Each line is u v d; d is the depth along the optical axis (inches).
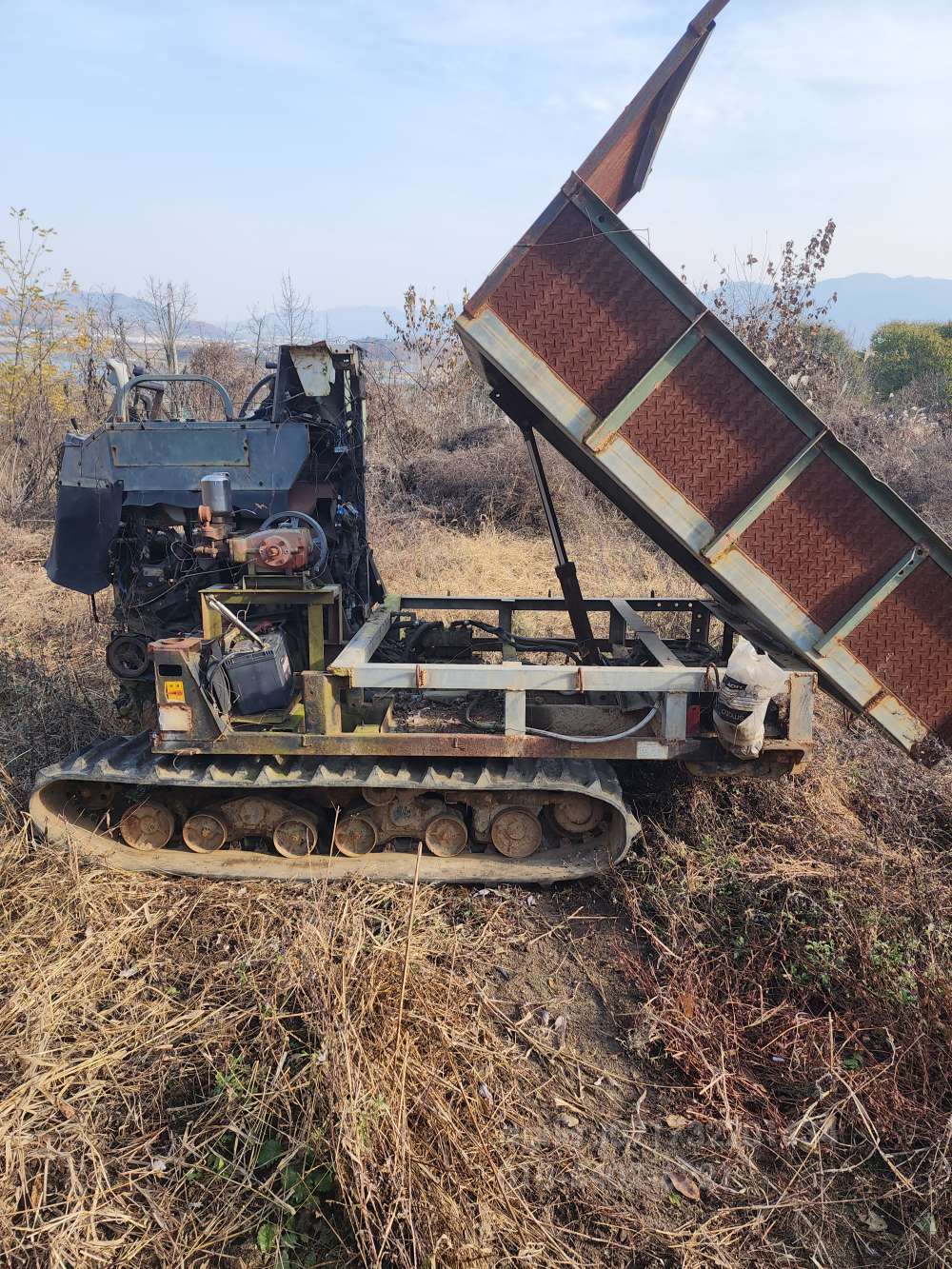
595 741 147.9
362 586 197.5
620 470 140.1
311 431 174.1
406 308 577.0
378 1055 102.7
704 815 162.6
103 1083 106.7
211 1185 95.5
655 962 134.6
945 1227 93.7
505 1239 90.0
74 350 553.3
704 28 127.0
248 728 157.6
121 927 135.3
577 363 138.1
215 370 541.0
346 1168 92.0
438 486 461.7
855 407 530.6
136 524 175.2
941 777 179.0
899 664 143.1
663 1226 94.3
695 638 216.1
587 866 151.3
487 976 130.8
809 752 148.6
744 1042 118.4
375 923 139.3
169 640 148.8
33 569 339.0
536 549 387.2
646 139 156.7
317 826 156.6
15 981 121.9
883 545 138.6
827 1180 100.1
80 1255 86.6
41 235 524.4
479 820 154.9
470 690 178.4
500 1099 107.4
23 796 168.1
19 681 223.9
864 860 145.2
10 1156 94.7
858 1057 114.0
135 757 154.2
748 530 139.9
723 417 137.2
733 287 480.1
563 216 133.8
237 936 135.4
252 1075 105.2
